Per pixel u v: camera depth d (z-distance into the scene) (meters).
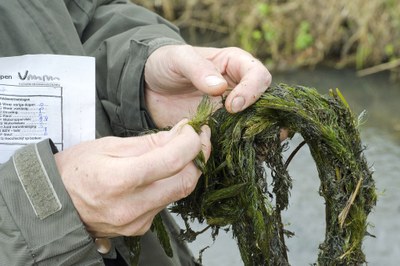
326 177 0.84
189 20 3.96
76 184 0.74
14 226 0.74
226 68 0.85
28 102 0.85
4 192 0.74
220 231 1.92
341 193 0.83
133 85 0.92
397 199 2.12
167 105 0.92
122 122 0.96
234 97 0.79
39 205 0.74
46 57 0.85
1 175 0.75
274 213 0.84
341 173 0.83
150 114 0.93
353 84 3.22
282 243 0.86
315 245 1.90
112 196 0.72
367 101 2.98
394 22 3.39
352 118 0.84
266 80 0.81
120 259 0.93
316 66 3.47
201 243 1.87
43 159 0.75
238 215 0.83
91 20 1.02
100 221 0.74
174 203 0.86
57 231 0.74
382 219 2.04
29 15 0.89
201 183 0.83
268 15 3.65
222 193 0.81
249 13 3.78
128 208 0.73
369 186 0.84
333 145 0.82
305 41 3.54
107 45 0.98
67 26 0.93
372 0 3.41
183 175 0.74
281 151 0.84
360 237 0.84
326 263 0.85
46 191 0.74
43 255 0.74
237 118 0.81
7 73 0.84
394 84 3.18
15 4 0.88
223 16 3.88
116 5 1.05
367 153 2.41
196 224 1.86
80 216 0.75
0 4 0.87
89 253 0.75
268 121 0.81
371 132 2.61
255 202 0.81
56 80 0.85
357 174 0.83
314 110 0.81
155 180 0.71
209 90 0.79
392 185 2.20
